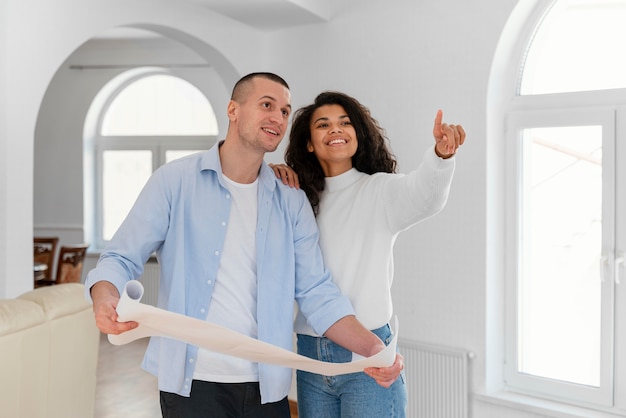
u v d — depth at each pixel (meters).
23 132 3.96
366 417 2.21
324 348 2.25
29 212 4.02
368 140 2.41
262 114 2.04
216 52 4.92
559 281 3.98
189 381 2.05
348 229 2.32
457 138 1.97
